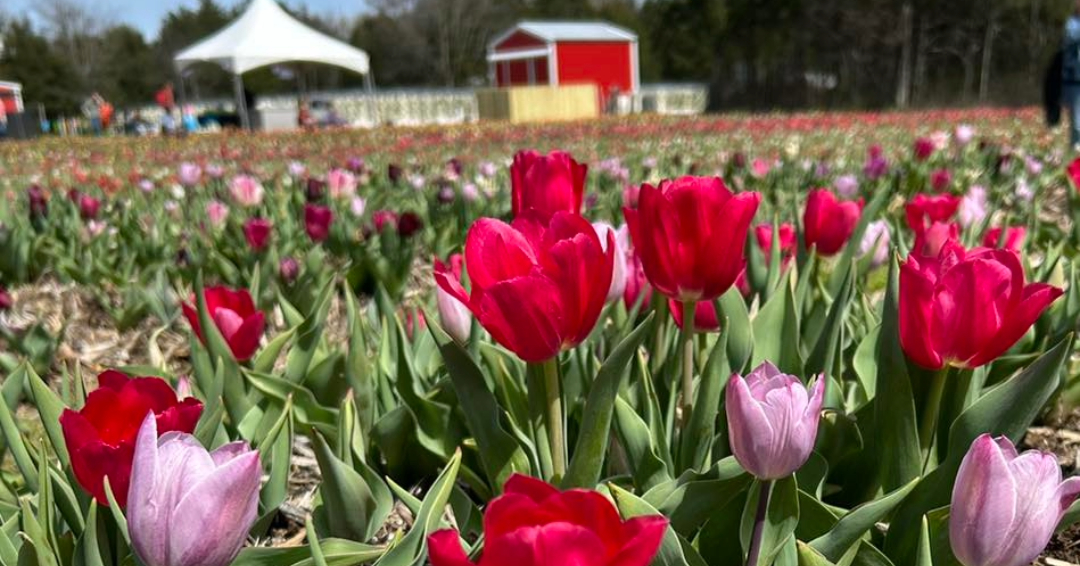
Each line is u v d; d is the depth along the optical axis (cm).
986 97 4762
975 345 143
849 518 144
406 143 1856
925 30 5025
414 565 145
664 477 169
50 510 157
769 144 1605
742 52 5838
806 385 197
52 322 502
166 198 891
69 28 7150
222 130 3500
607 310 214
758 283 283
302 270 553
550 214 185
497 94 4259
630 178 900
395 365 262
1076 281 269
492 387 217
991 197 742
